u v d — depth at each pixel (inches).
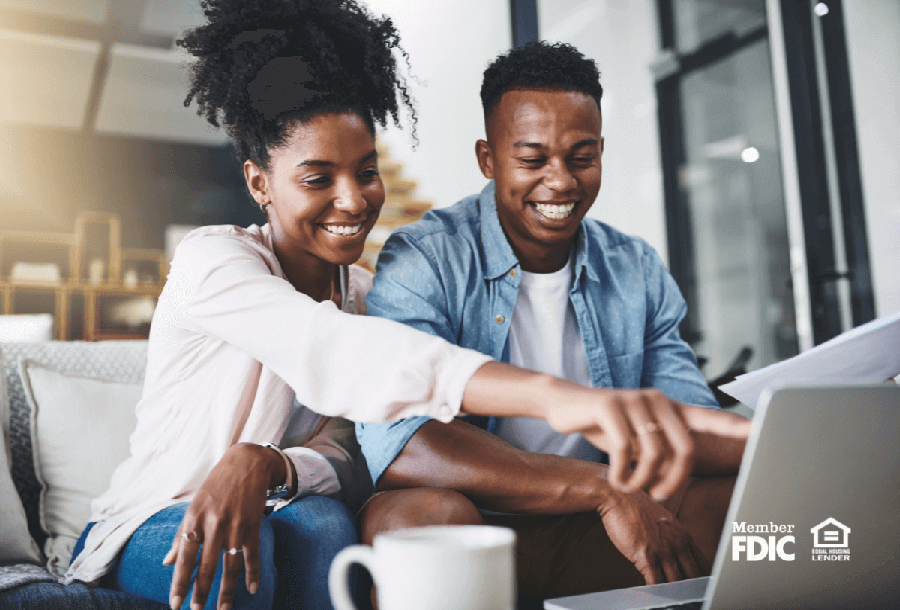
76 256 263.7
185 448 38.2
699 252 174.1
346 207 38.1
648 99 180.5
